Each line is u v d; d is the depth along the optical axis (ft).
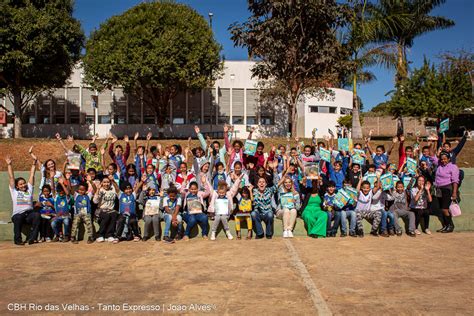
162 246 28.02
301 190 34.50
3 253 26.23
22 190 29.99
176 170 35.04
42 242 29.73
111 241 29.17
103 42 88.17
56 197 29.99
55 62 83.20
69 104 108.37
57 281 20.24
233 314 15.92
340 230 32.07
